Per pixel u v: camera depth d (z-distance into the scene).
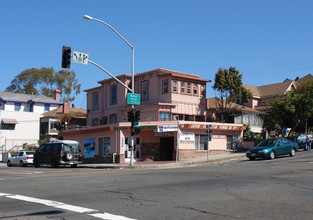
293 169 17.25
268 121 38.84
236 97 38.91
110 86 42.69
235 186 11.46
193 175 15.53
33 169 25.45
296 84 53.81
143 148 33.41
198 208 7.97
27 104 64.44
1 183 14.01
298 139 33.56
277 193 9.93
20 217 7.18
